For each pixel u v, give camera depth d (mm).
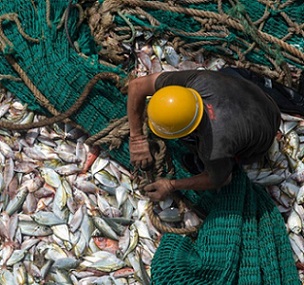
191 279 3322
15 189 3590
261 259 3385
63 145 3676
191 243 3498
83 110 3635
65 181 3611
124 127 3580
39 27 3695
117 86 3611
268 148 3283
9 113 3699
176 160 3576
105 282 3498
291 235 3584
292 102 3705
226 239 3350
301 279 3549
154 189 3441
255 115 3104
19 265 3490
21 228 3539
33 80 3662
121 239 3570
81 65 3635
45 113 3709
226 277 3307
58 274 3490
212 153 3023
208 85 3080
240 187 3438
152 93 3271
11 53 3658
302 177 3639
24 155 3648
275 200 3627
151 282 3377
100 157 3662
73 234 3545
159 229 3572
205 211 3559
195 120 2977
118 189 3621
